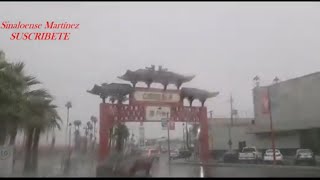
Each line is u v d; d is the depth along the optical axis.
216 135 73.00
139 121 48.94
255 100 63.53
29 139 33.31
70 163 35.41
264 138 63.12
